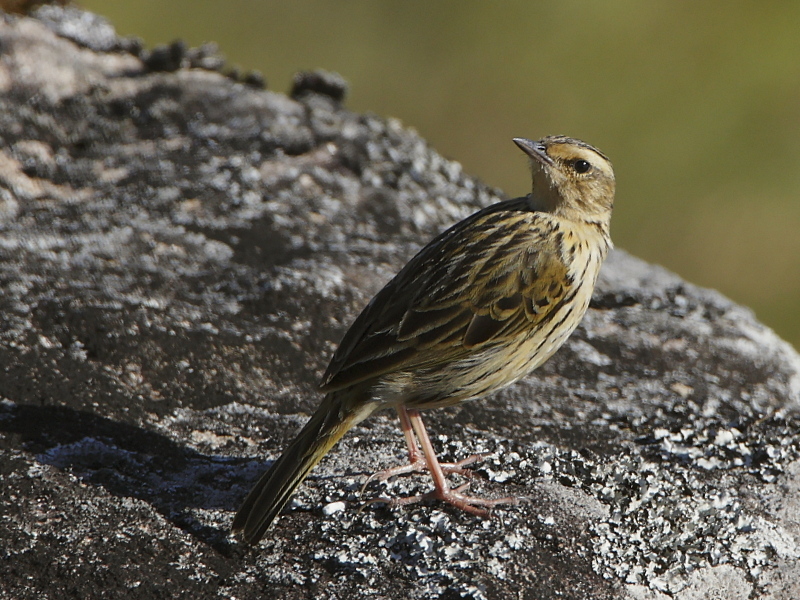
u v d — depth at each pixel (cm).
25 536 811
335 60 2652
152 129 1482
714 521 883
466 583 782
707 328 1268
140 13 2611
